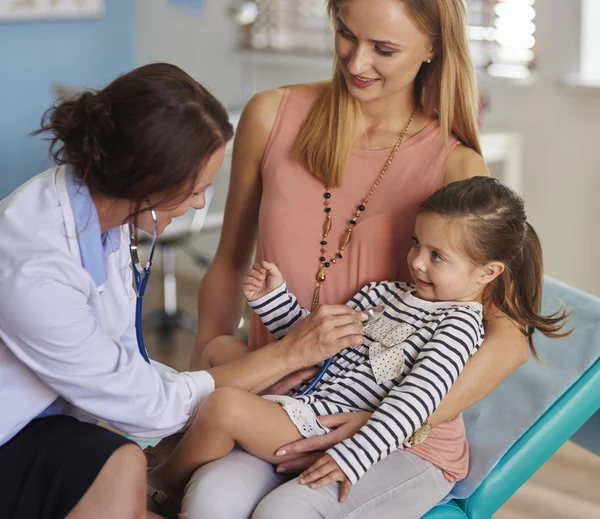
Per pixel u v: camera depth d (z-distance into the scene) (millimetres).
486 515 1804
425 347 1689
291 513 1506
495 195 1733
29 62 4113
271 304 1888
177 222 3525
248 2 4180
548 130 3480
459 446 1790
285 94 2014
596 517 2461
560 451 2830
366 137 1917
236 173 2045
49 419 1565
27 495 1482
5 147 4113
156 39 4688
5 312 1422
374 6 1675
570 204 3473
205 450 1642
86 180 1454
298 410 1665
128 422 1563
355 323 1739
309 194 1923
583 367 1911
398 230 1878
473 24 3605
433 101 1883
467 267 1730
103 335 1514
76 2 4184
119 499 1455
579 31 3334
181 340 3764
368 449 1570
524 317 1805
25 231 1460
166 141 1398
